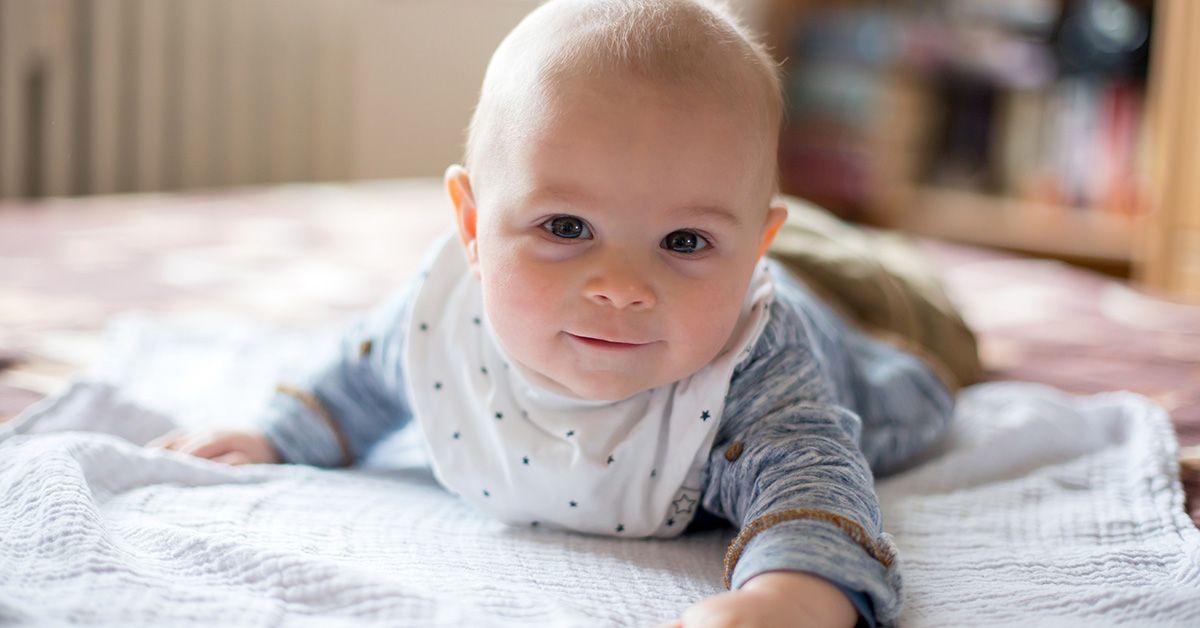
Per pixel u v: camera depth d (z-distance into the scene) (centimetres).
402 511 86
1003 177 292
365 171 270
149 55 229
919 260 136
